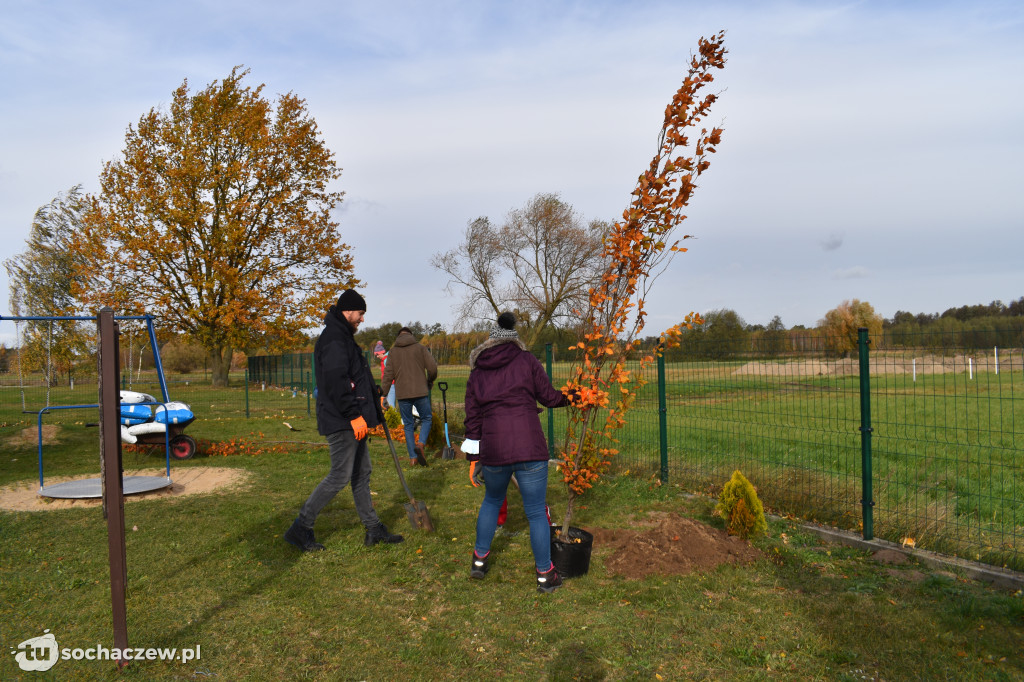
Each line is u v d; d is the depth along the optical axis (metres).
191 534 5.13
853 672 2.97
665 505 6.00
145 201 27.83
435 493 6.63
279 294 29.31
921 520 5.09
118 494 3.01
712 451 8.41
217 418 14.75
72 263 27.20
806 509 5.57
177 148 28.38
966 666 3.00
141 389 13.53
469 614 3.63
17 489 6.98
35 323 9.53
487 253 43.34
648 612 3.65
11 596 3.85
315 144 30.50
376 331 38.88
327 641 3.30
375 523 4.87
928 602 3.71
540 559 3.94
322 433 4.65
